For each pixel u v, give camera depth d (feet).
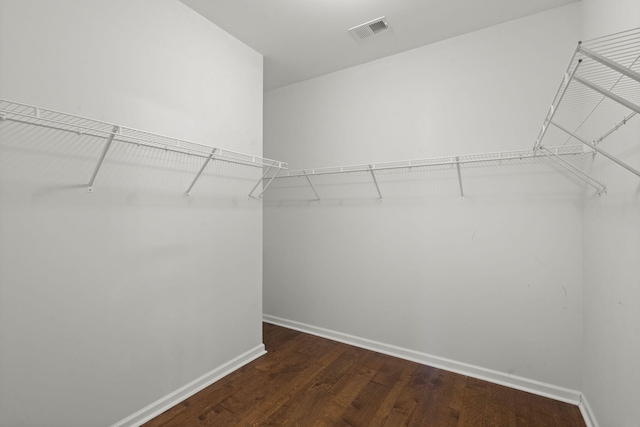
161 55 5.64
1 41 3.80
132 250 5.18
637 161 3.55
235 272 7.21
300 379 6.71
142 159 5.32
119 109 4.99
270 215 10.37
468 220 7.02
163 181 5.66
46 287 4.17
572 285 5.96
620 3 3.98
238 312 7.29
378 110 8.26
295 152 9.81
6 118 3.49
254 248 7.75
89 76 4.62
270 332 9.49
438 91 7.40
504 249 6.63
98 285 4.73
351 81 8.73
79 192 4.50
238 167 7.29
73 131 4.16
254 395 6.10
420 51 7.65
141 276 5.31
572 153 5.53
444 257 7.32
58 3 4.29
